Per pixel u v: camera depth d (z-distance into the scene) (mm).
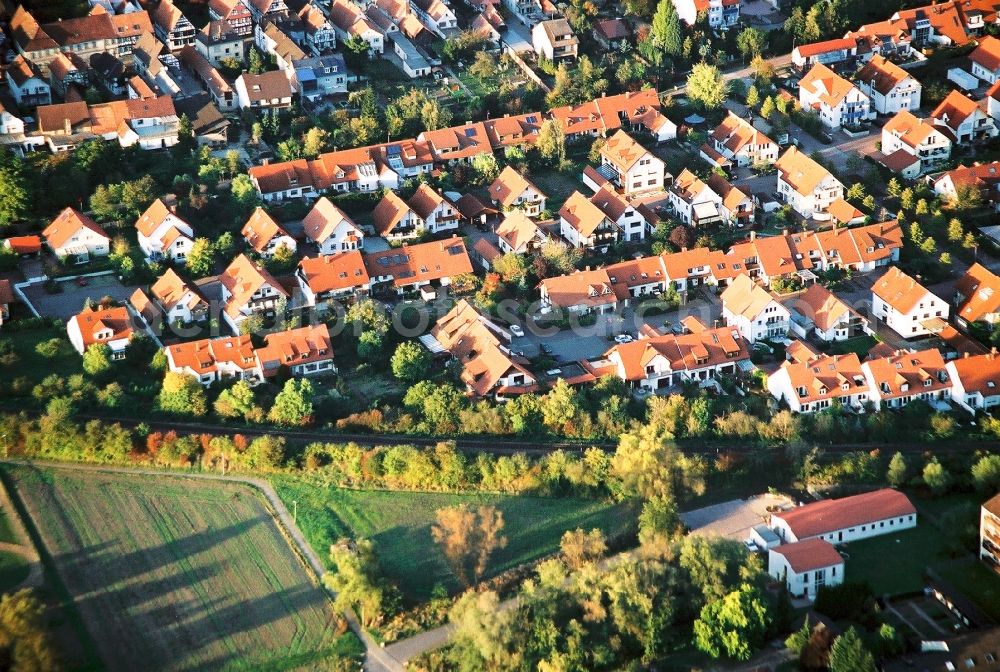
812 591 193250
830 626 183125
